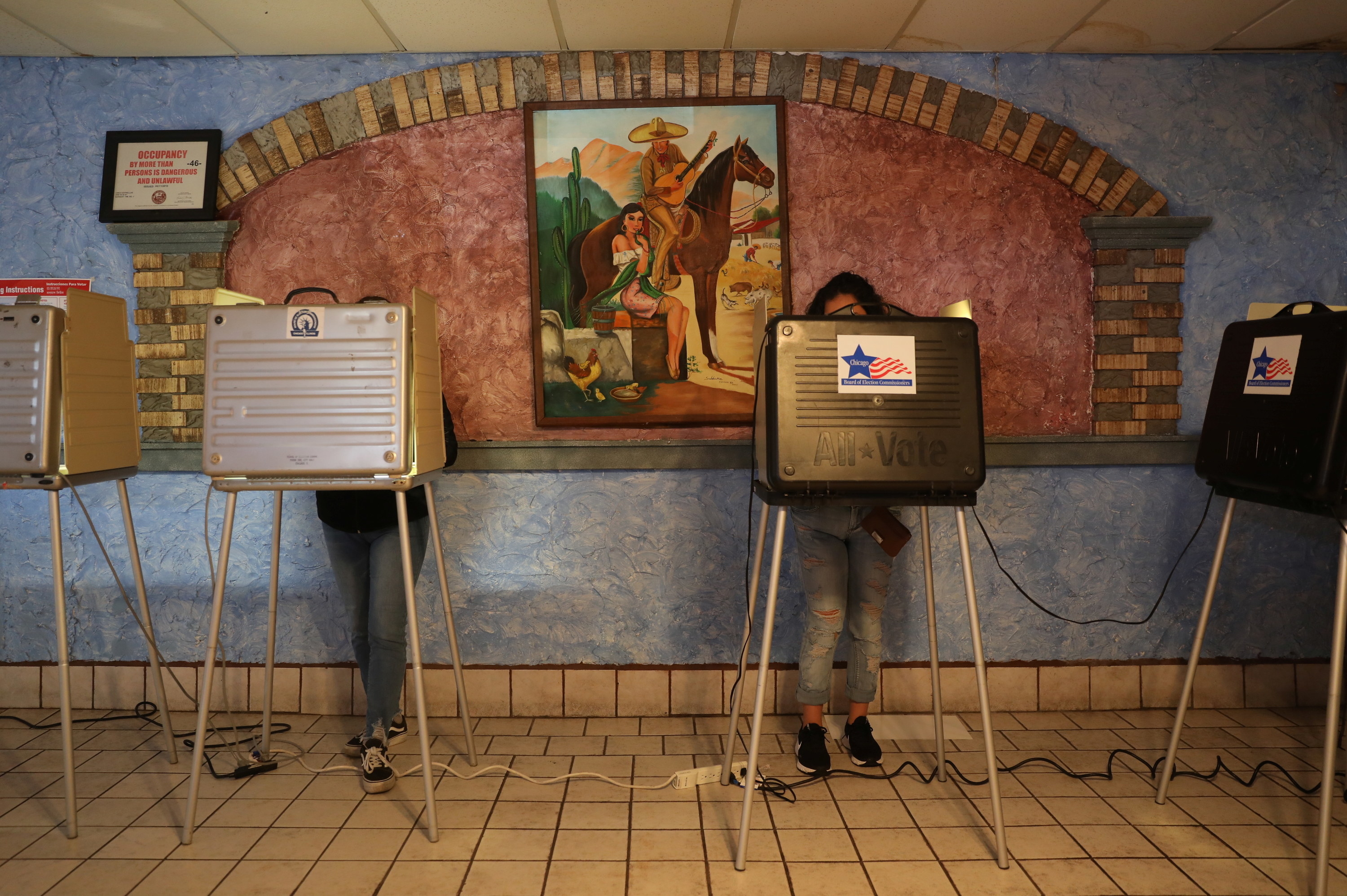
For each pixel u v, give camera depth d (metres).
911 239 3.13
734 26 2.85
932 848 2.18
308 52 3.05
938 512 3.15
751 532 3.07
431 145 3.10
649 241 3.08
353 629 2.73
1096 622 3.18
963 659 3.18
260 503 3.12
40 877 2.03
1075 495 3.16
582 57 3.05
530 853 2.15
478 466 3.08
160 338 3.10
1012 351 3.16
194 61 3.10
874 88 3.08
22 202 3.11
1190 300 3.16
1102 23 2.84
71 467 2.30
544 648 3.14
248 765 2.63
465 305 3.12
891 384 2.05
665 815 2.36
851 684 2.73
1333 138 3.16
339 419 2.18
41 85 3.10
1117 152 3.14
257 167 3.08
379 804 2.42
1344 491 1.99
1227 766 2.68
